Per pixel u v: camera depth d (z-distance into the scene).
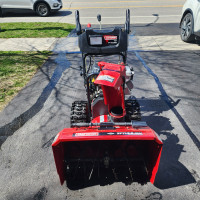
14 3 14.71
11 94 5.96
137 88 6.11
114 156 3.30
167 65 7.49
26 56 8.59
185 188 3.26
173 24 12.57
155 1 19.62
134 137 2.62
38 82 6.58
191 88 6.04
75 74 7.04
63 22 13.72
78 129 2.82
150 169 3.13
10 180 3.48
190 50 8.75
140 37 10.46
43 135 4.45
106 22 13.21
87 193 3.22
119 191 3.23
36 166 3.74
